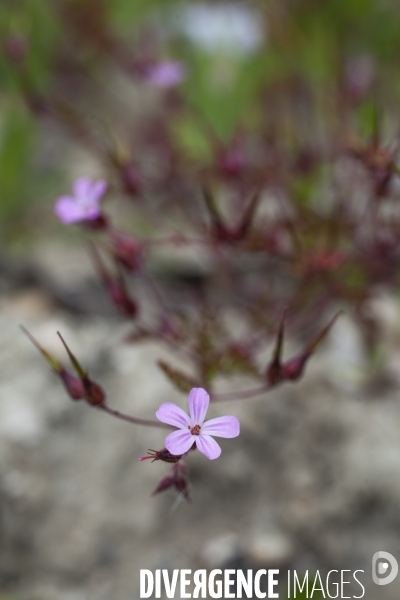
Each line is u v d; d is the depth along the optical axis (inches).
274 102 12.9
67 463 9.8
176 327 10.3
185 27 13.8
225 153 11.2
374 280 10.6
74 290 11.6
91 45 13.9
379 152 9.4
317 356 10.7
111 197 12.6
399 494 9.6
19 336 10.6
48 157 13.5
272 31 13.4
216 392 10.1
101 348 10.6
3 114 13.1
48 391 10.1
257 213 11.5
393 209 10.9
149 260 12.0
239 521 9.6
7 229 12.6
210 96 13.1
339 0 13.5
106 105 14.0
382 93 12.8
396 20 13.6
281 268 11.7
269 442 10.0
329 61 13.1
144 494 9.7
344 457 9.9
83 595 9.2
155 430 9.9
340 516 9.6
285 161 11.8
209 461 9.8
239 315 11.2
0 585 9.3
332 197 11.5
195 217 12.2
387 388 10.4
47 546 9.4
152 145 12.7
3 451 9.7
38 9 13.6
